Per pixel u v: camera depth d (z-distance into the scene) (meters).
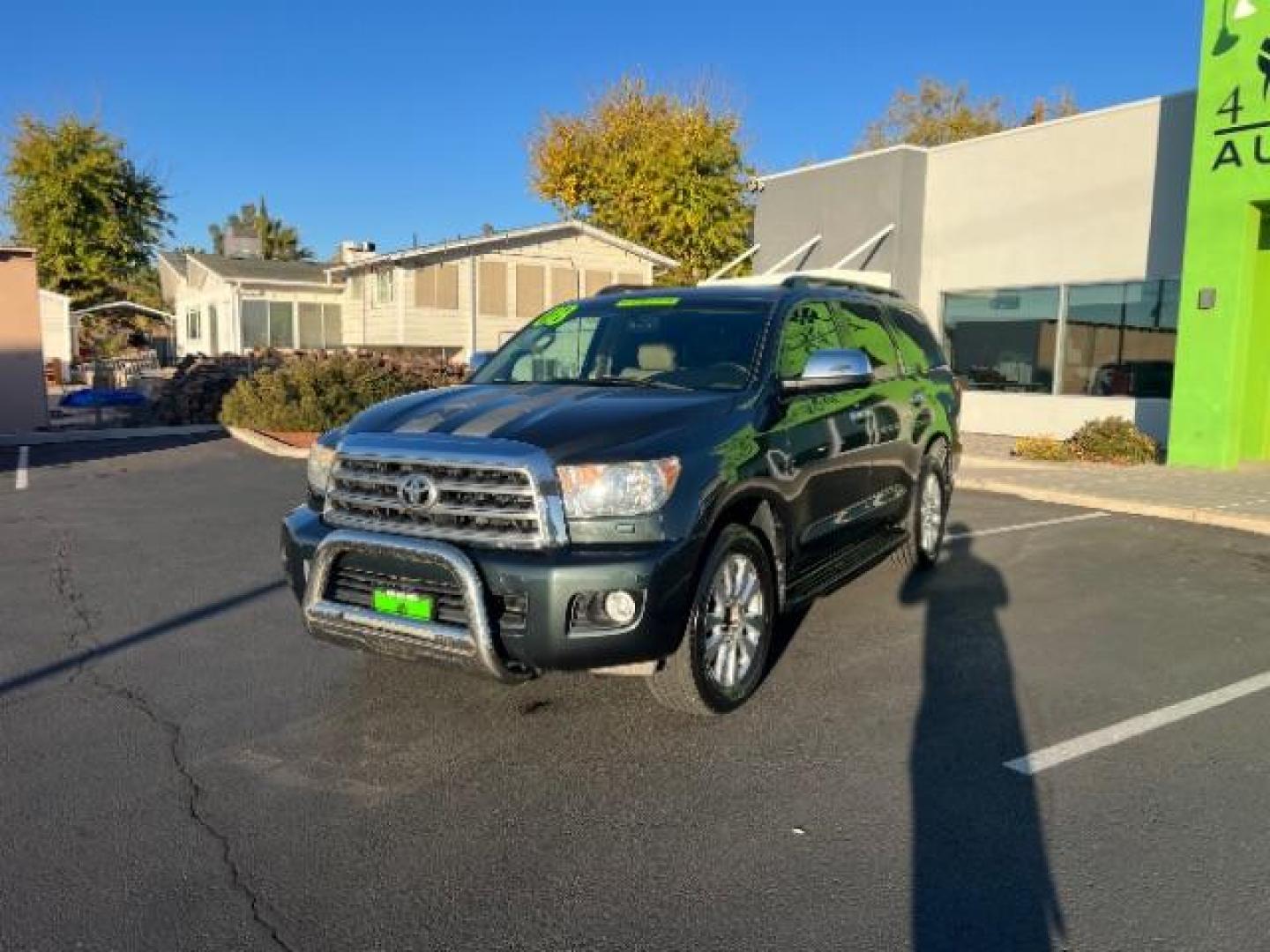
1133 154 15.85
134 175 41.53
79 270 40.06
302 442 14.79
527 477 3.96
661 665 4.30
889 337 7.10
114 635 5.73
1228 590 7.09
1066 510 10.48
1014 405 17.78
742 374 5.11
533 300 28.06
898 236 19.02
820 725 4.51
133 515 9.42
